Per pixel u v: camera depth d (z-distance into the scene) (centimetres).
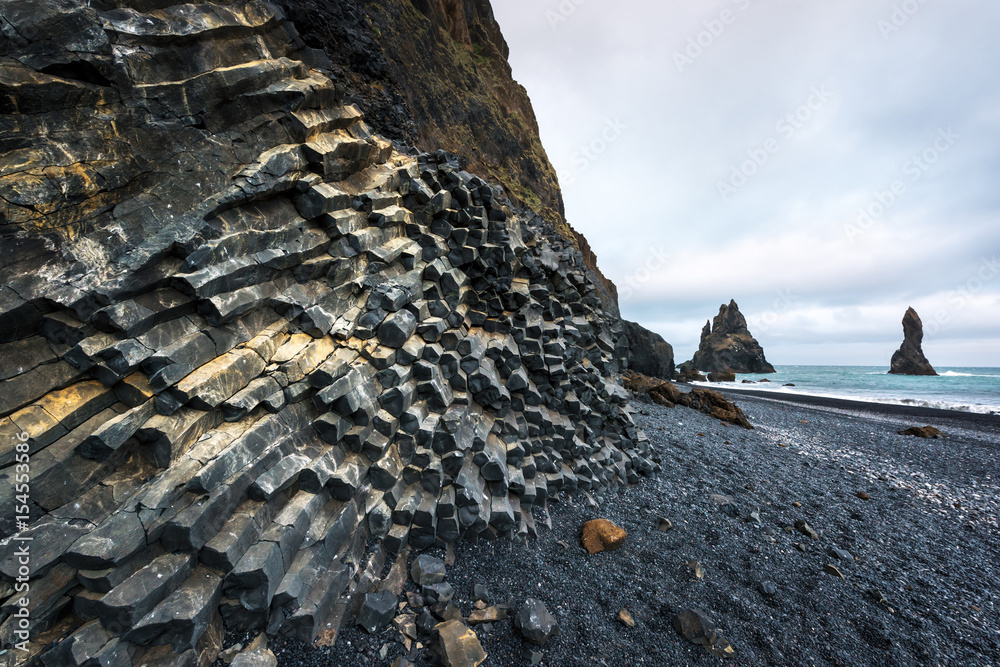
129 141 437
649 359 4338
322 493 460
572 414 855
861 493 989
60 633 305
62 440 336
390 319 595
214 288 439
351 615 426
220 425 421
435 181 777
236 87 524
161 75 467
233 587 364
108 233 401
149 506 339
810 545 723
